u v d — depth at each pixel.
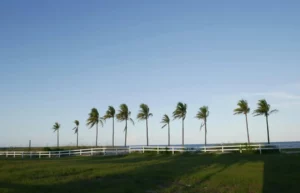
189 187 18.41
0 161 38.94
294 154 37.44
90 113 79.69
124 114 72.94
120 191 16.75
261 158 33.91
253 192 16.92
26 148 84.00
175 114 69.06
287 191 17.06
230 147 43.69
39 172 24.30
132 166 28.75
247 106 67.81
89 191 16.69
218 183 19.50
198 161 32.88
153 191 17.20
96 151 54.53
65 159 43.78
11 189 16.73
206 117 69.56
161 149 48.25
